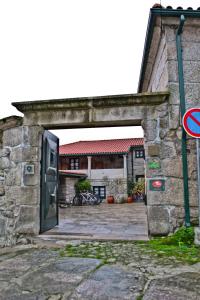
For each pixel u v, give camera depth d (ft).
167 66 14.23
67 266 9.09
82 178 61.77
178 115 13.76
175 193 13.29
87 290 7.04
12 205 14.98
